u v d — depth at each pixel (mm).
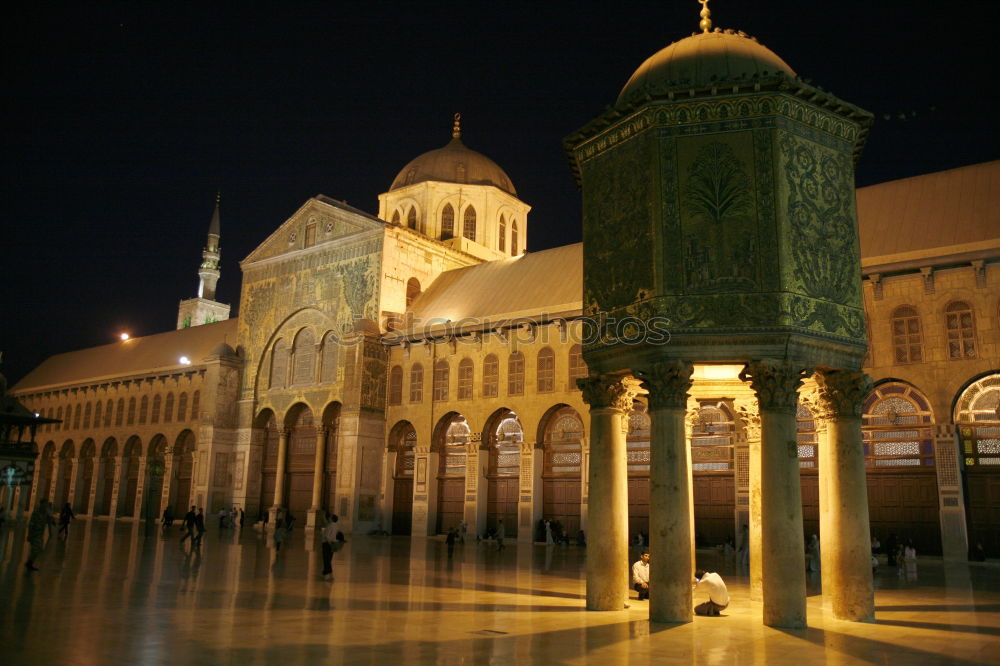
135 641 10609
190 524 29703
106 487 63844
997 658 10234
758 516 17016
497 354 42219
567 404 39094
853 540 14008
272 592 16797
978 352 29031
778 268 13438
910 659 10133
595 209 15617
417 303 48812
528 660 9797
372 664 9391
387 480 45438
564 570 24078
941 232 31078
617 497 15008
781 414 13164
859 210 34688
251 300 54406
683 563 13234
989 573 24375
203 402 56594
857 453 14375
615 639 11453
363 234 48375
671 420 13586
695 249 13828
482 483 41781
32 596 14961
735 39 15352
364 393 45250
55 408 69438
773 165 13781
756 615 14359
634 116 14719
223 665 9188
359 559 27062
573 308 39375
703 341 13500
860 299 14508
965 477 29500
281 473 49469
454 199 55594
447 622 12961
